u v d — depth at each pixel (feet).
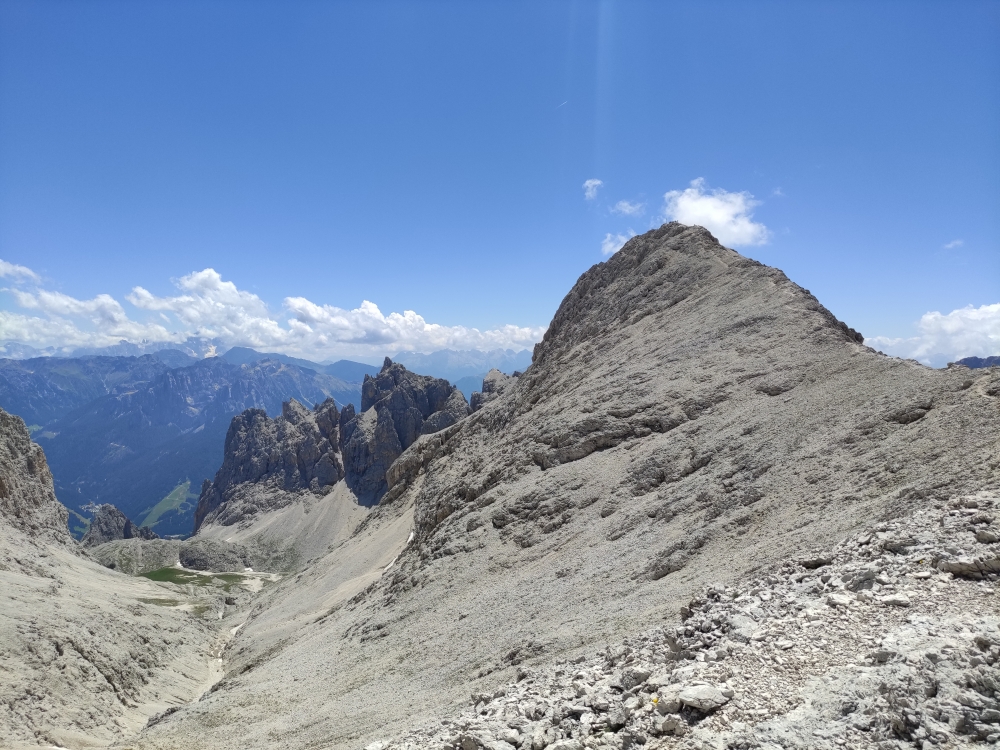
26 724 161.79
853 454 120.98
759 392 177.68
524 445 234.99
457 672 117.29
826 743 34.42
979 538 54.75
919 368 141.59
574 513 177.88
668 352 230.48
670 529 136.98
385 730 95.40
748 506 124.88
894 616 46.55
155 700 221.66
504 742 45.60
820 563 66.69
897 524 67.56
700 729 38.37
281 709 142.61
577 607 121.08
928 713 33.14
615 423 205.77
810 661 43.55
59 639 206.80
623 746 40.57
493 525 197.47
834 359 171.22
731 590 67.15
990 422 99.19
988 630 38.91
